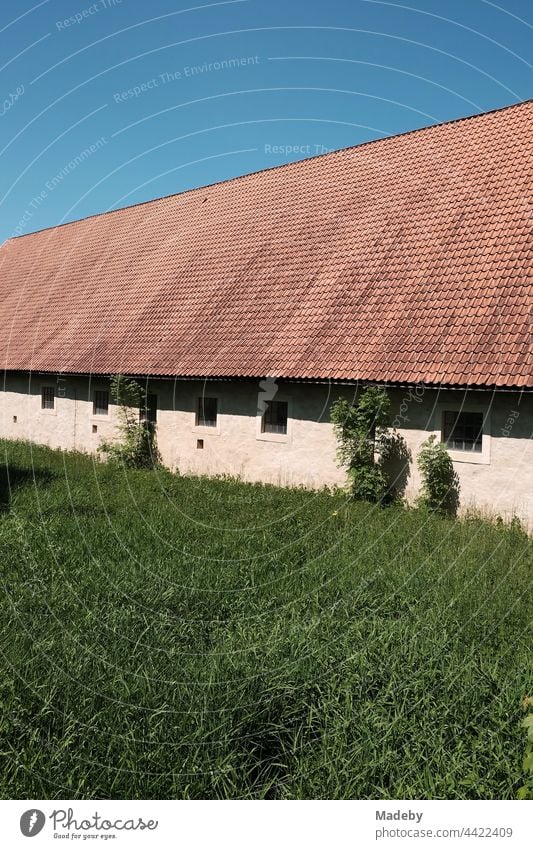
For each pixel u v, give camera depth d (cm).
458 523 1396
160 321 2281
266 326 1928
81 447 2508
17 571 994
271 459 1853
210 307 2159
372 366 1599
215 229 2506
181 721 600
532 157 1789
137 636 785
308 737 619
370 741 591
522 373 1371
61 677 665
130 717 608
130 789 536
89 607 866
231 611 894
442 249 1738
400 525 1367
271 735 614
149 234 2809
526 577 1037
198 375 1933
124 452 2164
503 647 773
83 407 2494
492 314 1512
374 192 2084
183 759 563
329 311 1822
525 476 1397
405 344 1591
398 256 1816
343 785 554
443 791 547
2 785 537
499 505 1434
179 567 1045
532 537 1353
